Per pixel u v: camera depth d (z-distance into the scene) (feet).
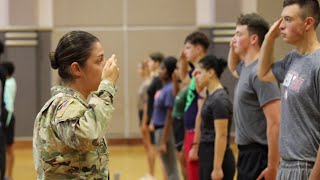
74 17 43.65
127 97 44.14
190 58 17.57
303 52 10.14
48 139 8.52
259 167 12.85
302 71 9.89
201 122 15.53
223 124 14.74
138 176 28.53
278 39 13.56
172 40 44.16
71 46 8.72
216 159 14.78
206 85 15.17
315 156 9.86
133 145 43.62
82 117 8.26
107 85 8.50
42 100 42.83
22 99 42.73
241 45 13.15
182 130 20.01
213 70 15.05
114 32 44.11
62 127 8.30
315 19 10.02
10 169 26.66
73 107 8.43
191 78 17.60
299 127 9.93
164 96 22.34
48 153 8.53
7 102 26.37
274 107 12.24
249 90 12.79
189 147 17.34
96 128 8.20
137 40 44.27
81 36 8.80
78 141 8.18
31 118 42.73
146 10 44.47
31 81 42.78
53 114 8.52
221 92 14.96
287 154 10.08
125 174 29.25
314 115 9.83
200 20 43.01
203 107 15.28
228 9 41.47
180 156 20.08
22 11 42.98
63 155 8.52
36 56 42.98
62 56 8.77
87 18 43.88
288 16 10.07
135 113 44.09
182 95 19.81
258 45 13.03
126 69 44.16
